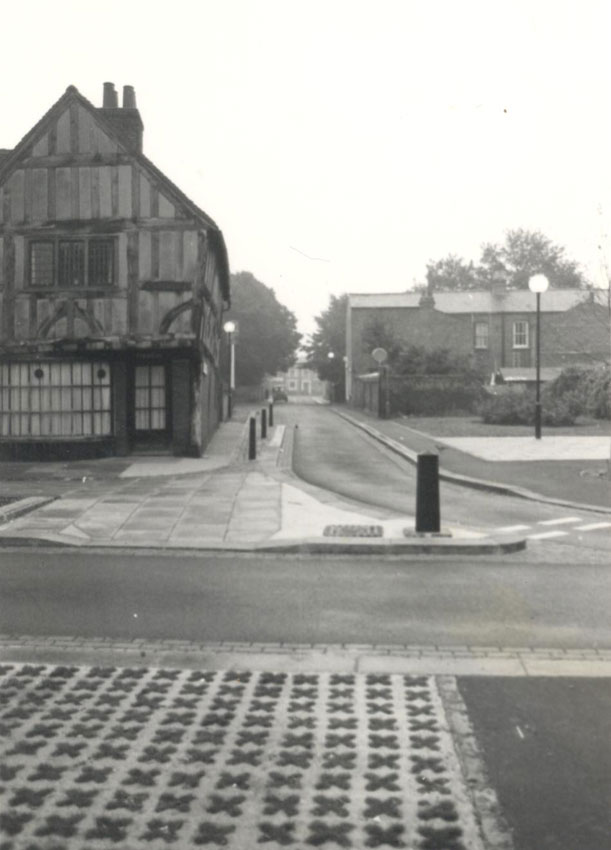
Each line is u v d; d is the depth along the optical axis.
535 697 5.48
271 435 29.05
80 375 21.42
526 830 3.83
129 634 6.96
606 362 33.62
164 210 21.14
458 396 43.19
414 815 3.88
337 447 26.20
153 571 9.25
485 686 5.69
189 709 5.14
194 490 15.40
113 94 22.73
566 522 12.83
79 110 21.20
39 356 21.19
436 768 4.34
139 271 21.14
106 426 21.58
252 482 16.73
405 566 9.55
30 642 6.71
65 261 21.25
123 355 21.41
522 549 10.46
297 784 4.16
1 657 6.34
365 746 4.59
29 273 21.27
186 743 4.62
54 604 7.87
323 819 3.84
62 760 4.41
